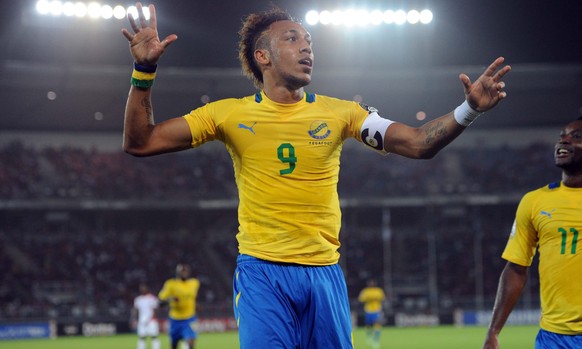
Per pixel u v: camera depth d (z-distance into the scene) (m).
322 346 5.15
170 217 51.72
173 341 19.81
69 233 49.22
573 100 50.41
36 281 44.56
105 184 49.09
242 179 5.34
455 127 4.85
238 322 5.20
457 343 29.48
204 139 5.34
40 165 50.06
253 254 5.24
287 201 5.18
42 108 48.81
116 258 47.12
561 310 6.85
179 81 47.28
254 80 5.82
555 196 7.02
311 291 5.15
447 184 51.16
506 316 7.29
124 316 40.88
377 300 31.34
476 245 48.94
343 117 5.32
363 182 51.19
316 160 5.21
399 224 53.00
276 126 5.21
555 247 6.90
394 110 50.88
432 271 47.75
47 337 37.50
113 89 46.38
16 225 49.09
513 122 53.72
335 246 5.35
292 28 5.38
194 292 19.69
